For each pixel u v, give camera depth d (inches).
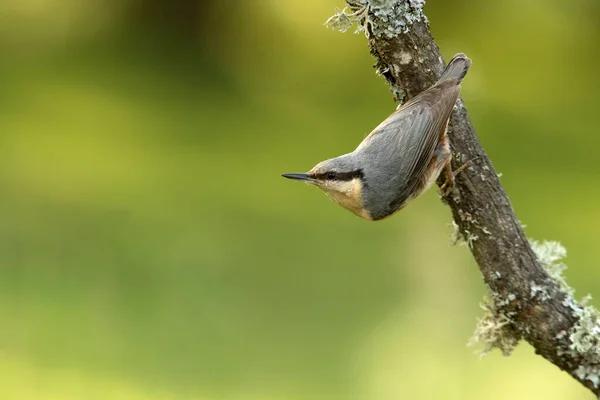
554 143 812.6
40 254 532.4
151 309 477.1
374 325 463.2
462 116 221.3
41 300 476.1
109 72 949.8
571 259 563.8
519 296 224.1
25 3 1072.8
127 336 442.6
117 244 559.5
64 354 420.8
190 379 407.8
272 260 549.6
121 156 734.5
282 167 737.0
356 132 833.5
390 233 590.6
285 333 461.4
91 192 638.5
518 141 812.6
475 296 486.9
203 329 462.0
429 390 403.9
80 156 702.5
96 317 463.2
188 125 831.1
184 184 679.7
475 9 1045.8
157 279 510.9
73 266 520.7
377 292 505.7
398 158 228.5
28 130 772.6
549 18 1034.1
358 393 401.7
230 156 755.4
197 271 524.1
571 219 644.1
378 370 421.4
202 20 1021.8
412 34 212.7
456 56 223.5
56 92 872.3
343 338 451.2
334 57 1001.5
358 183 240.8
